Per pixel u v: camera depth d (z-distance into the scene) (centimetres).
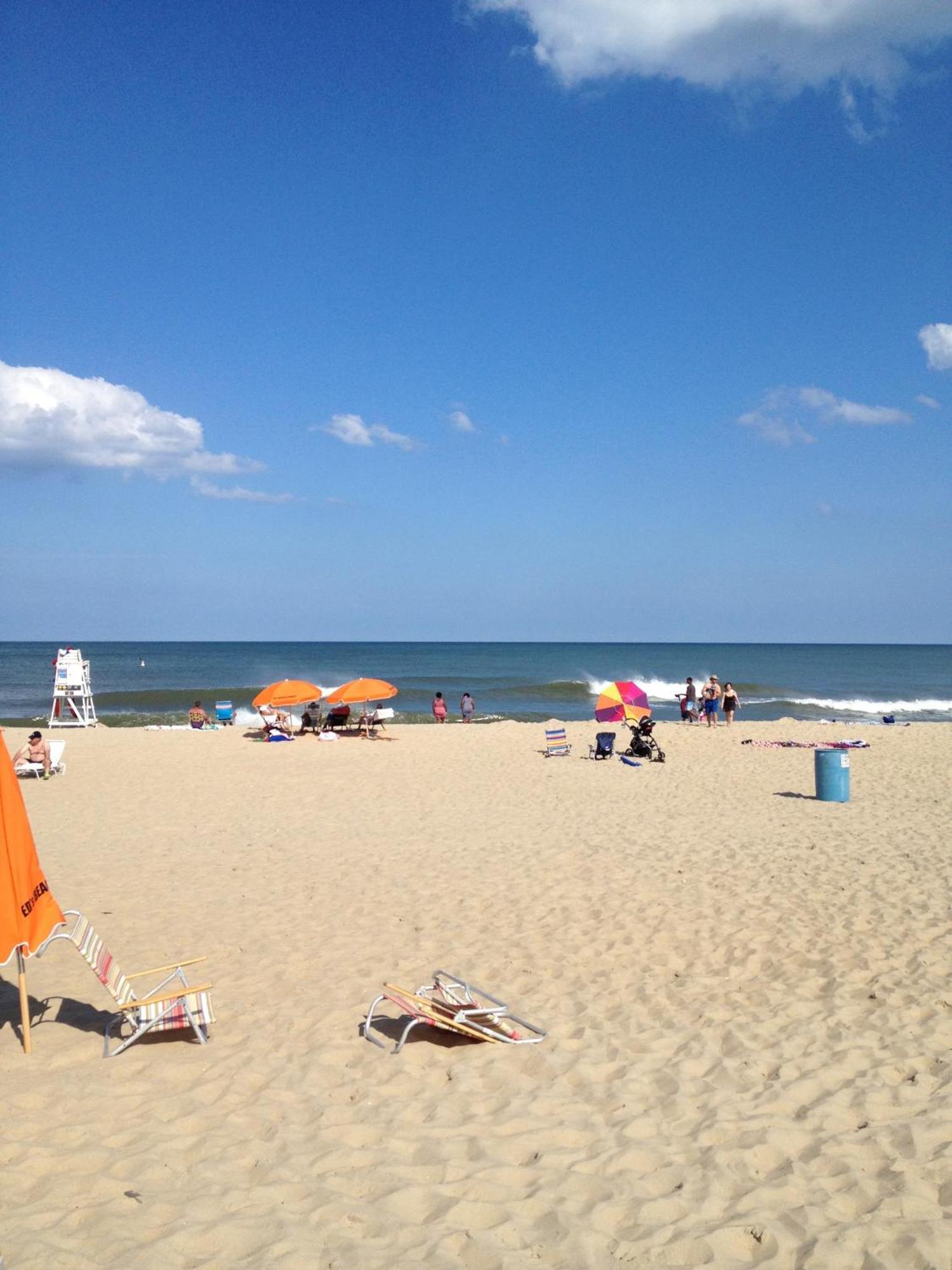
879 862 1005
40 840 1266
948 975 655
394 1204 387
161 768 2002
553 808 1462
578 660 10081
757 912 831
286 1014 622
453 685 5694
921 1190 385
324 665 8444
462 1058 547
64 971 730
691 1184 396
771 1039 561
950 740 2442
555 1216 373
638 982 675
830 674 7738
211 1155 433
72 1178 414
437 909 879
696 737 2584
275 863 1101
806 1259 341
